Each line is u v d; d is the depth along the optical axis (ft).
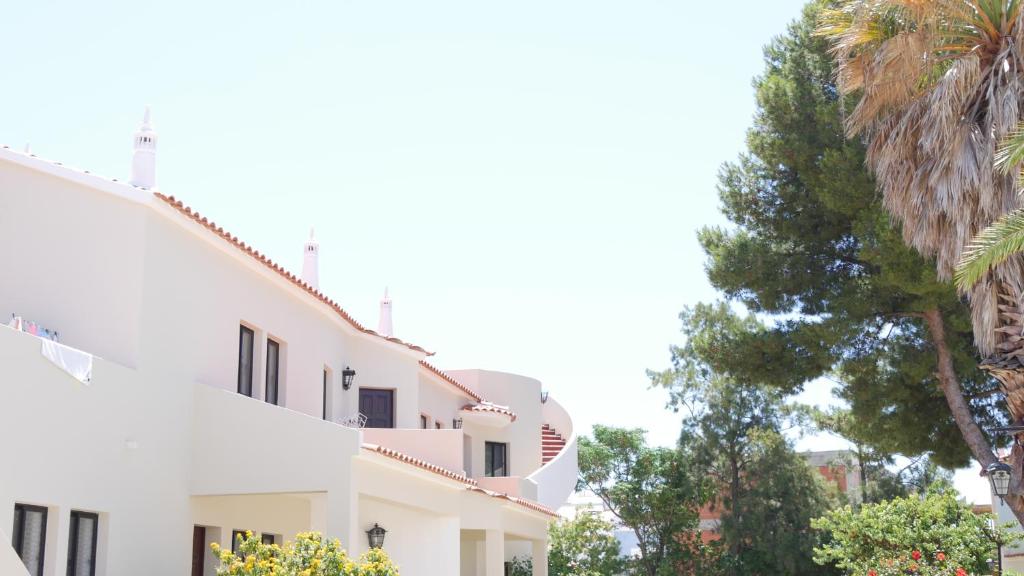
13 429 33.53
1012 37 49.06
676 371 140.97
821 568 127.54
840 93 55.42
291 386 56.85
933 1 49.06
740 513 132.67
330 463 43.62
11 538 33.17
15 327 37.35
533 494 85.92
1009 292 49.39
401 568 58.70
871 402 69.10
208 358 47.03
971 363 65.46
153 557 41.42
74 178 42.65
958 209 49.65
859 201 64.59
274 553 39.29
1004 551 97.40
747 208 75.61
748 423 137.69
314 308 60.95
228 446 44.68
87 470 37.40
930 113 50.60
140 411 41.14
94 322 41.65
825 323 67.56
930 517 79.97
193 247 46.26
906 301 66.80
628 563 137.49
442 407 87.66
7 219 43.01
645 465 140.15
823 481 135.23
